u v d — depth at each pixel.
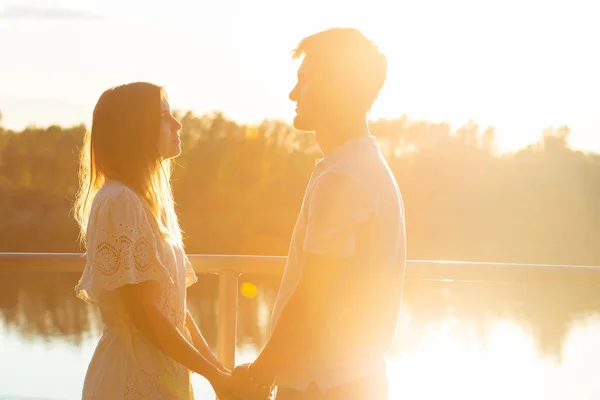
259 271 2.27
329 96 1.65
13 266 2.31
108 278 1.69
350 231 1.54
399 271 1.67
